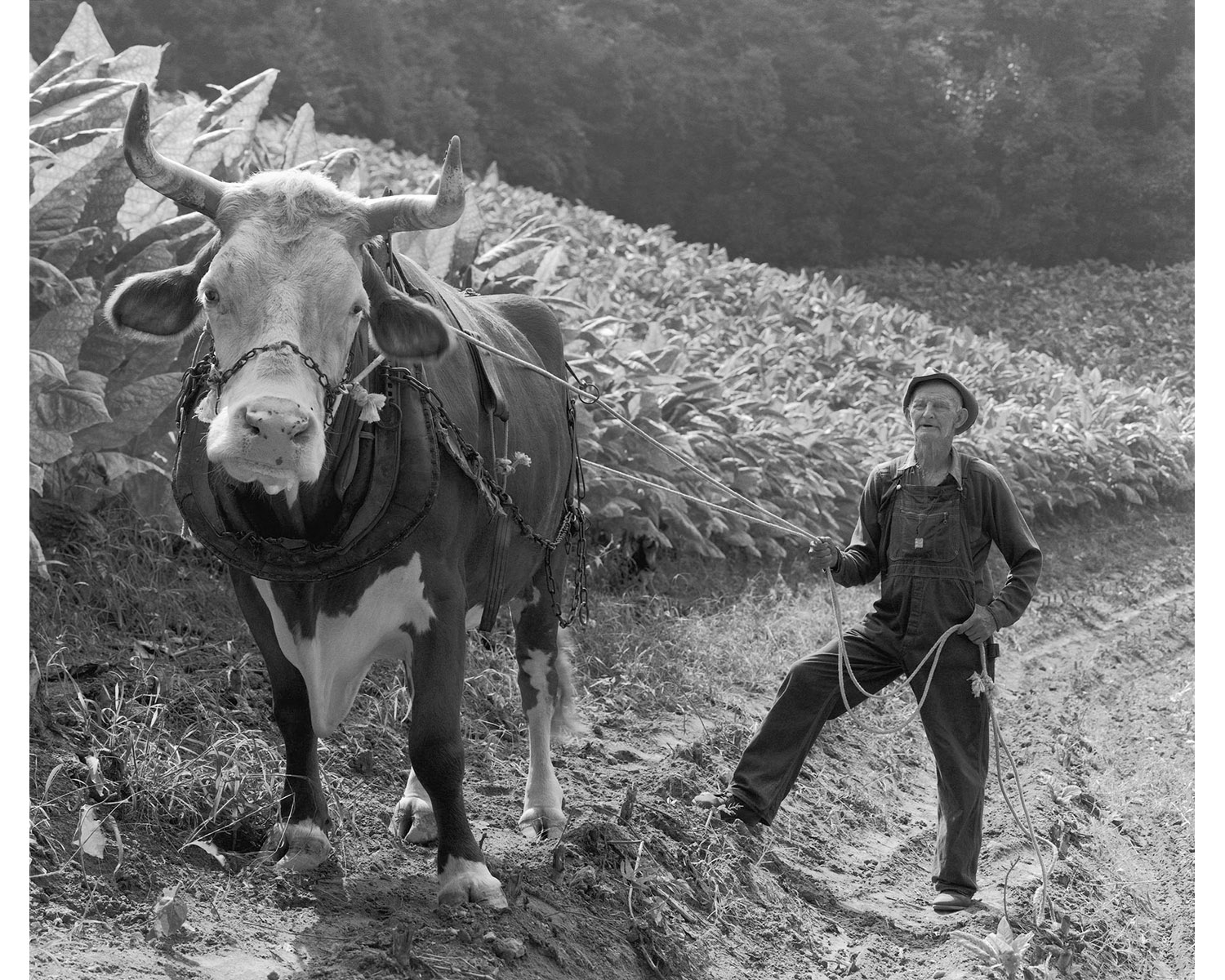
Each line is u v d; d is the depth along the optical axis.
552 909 4.08
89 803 3.86
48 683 4.52
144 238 6.30
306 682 3.82
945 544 5.12
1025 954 4.71
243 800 4.18
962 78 47.66
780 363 15.36
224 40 31.84
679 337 13.07
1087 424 17.28
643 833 4.86
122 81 6.30
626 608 7.81
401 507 3.65
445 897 3.82
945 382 5.16
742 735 6.54
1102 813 7.03
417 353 3.55
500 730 5.68
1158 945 5.55
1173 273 37.53
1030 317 33.16
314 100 33.47
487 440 4.25
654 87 43.38
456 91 39.22
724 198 44.28
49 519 5.77
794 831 5.73
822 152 45.97
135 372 6.09
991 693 5.03
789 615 8.72
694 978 4.18
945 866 5.14
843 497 11.59
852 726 7.39
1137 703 9.57
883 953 4.86
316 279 3.28
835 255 44.69
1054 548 14.20
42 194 5.71
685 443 9.10
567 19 43.53
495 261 8.95
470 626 4.47
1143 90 47.94
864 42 47.31
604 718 6.22
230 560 3.65
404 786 4.84
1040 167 45.62
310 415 3.12
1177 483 17.55
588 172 43.34
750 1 46.22
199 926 3.46
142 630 5.31
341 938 3.57
